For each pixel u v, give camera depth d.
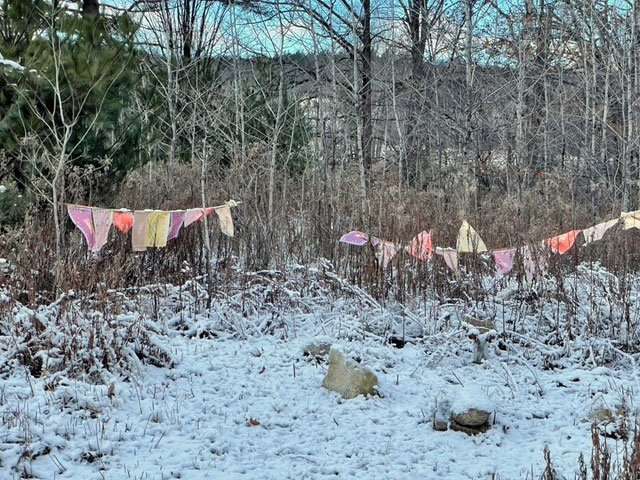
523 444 4.74
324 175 10.53
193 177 9.45
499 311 7.38
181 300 7.14
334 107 11.77
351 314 7.18
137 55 8.50
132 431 4.59
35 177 7.28
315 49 11.66
